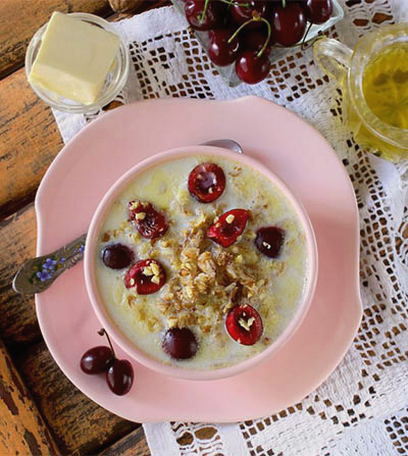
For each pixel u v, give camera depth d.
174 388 0.57
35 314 0.60
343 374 0.60
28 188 0.62
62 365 0.56
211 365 0.52
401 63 0.59
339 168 0.58
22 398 0.59
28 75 0.59
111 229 0.53
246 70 0.57
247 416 0.57
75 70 0.57
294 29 0.56
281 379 0.57
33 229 0.61
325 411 0.60
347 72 0.59
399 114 0.59
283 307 0.53
